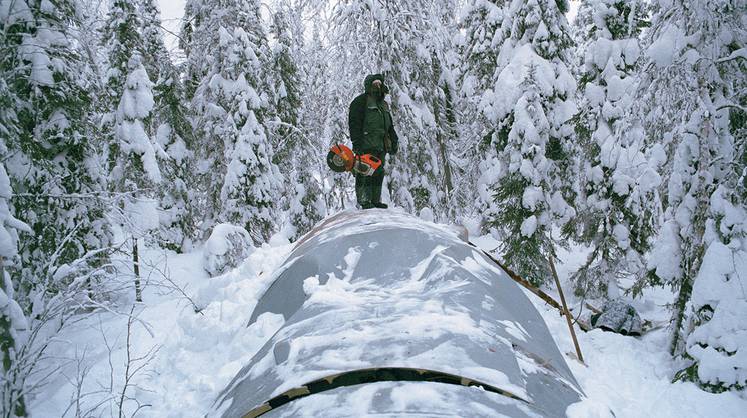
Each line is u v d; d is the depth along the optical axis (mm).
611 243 9992
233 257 10500
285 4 13250
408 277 4457
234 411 3102
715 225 5980
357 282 4492
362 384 2791
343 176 14195
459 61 17922
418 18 12922
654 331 7383
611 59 10195
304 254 5176
